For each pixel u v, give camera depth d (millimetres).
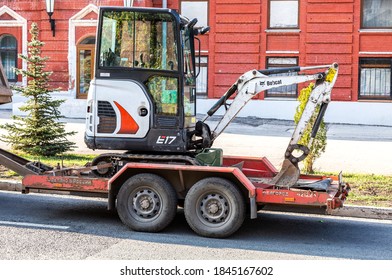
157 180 8594
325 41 25562
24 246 7754
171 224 9266
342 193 8992
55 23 26672
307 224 9625
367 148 18109
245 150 16828
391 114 24906
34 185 9266
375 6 25344
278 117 25750
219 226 8430
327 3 25438
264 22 26000
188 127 9367
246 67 26297
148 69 9023
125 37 9070
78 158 14664
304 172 13062
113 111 9094
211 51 26547
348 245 8320
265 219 9914
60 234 8453
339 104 25406
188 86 9398
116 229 8844
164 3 26672
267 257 7559
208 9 26531
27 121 15031
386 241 8594
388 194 11352
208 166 8578
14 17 27266
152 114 9047
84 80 26609
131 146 9094
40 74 15180
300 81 8961
